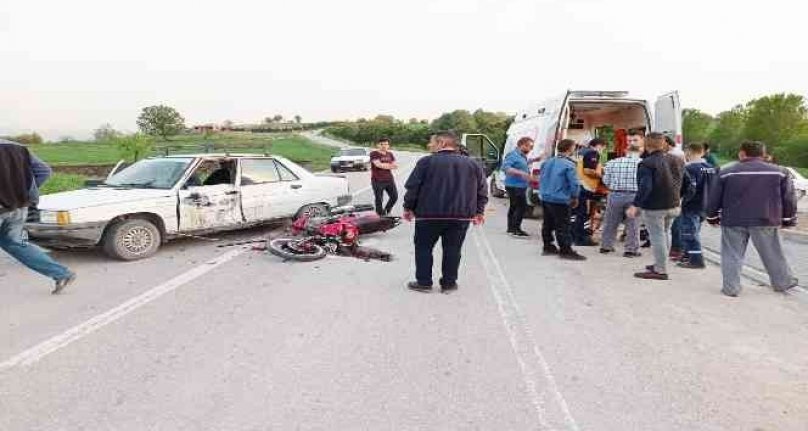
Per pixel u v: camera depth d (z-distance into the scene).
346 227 7.54
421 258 5.66
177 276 6.21
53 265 5.40
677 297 5.68
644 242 8.54
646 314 5.08
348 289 5.73
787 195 5.68
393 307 5.14
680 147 9.06
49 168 5.42
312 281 6.04
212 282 5.96
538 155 10.49
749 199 5.63
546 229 7.70
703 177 6.91
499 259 7.41
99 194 7.11
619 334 4.52
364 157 31.48
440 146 5.69
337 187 9.70
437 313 4.99
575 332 4.55
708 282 6.32
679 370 3.83
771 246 5.82
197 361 3.86
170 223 7.39
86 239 6.66
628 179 7.55
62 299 5.30
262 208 8.47
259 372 3.69
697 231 7.01
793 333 4.61
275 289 5.70
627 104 10.17
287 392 3.41
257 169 8.62
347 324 4.64
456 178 5.50
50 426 3.01
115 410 3.18
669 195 6.19
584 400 3.37
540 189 7.63
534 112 12.05
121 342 4.20
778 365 3.93
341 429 2.99
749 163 5.71
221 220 7.96
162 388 3.45
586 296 5.64
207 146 9.48
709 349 4.22
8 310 4.96
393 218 8.84
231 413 3.15
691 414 3.21
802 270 6.98
